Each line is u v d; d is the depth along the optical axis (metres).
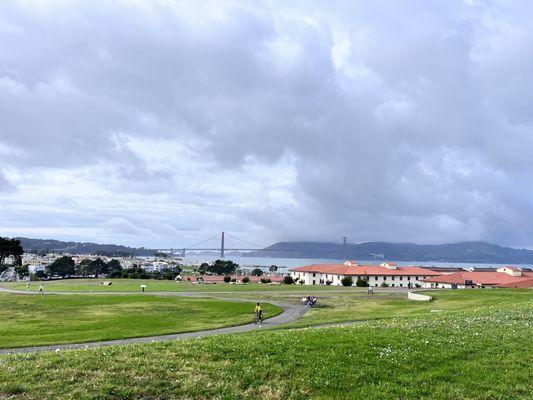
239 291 105.38
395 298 87.88
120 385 13.71
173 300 80.38
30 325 50.25
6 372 14.26
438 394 14.91
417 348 19.09
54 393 12.91
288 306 72.25
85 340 37.62
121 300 80.38
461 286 135.00
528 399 15.12
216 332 43.62
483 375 16.77
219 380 14.72
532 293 82.56
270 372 15.64
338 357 17.36
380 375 16.05
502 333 23.28
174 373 14.95
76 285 128.75
